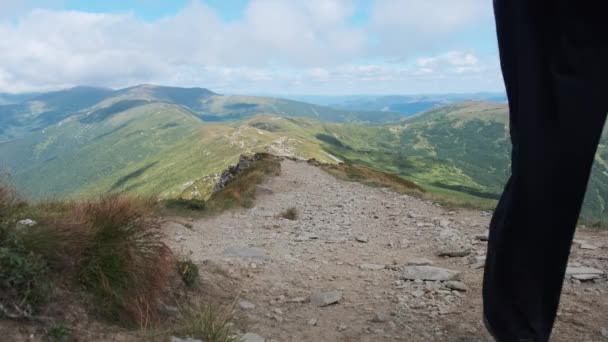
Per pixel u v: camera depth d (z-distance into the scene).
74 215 6.23
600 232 12.99
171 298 6.39
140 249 6.25
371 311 7.27
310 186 32.25
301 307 7.53
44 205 8.95
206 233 16.00
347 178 36.28
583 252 10.41
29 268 4.43
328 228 17.19
